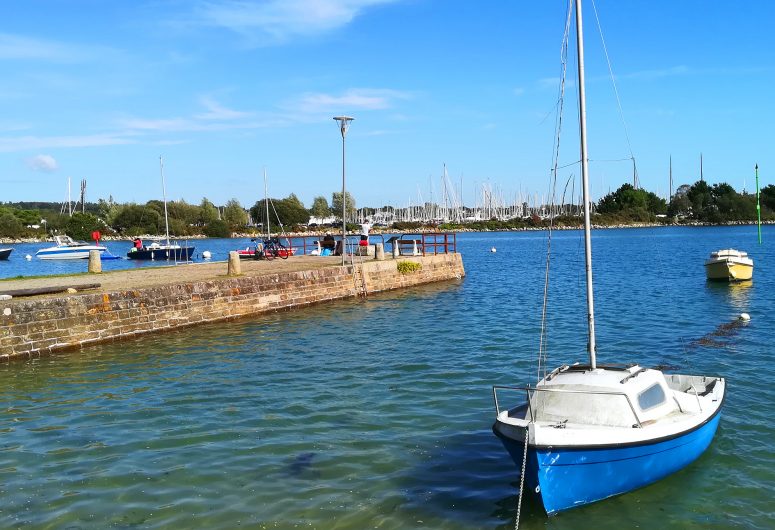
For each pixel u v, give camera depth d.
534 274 50.47
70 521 9.77
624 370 11.29
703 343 21.92
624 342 22.44
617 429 9.98
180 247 70.25
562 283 42.88
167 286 26.08
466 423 13.96
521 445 9.54
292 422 14.16
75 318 22.50
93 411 15.19
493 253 81.44
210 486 10.93
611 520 9.60
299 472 11.46
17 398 16.34
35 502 10.41
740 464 11.52
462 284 43.62
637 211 170.25
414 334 24.55
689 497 10.30
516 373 18.22
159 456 12.30
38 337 21.41
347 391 16.56
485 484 10.91
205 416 14.68
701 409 11.53
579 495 9.80
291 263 41.78
